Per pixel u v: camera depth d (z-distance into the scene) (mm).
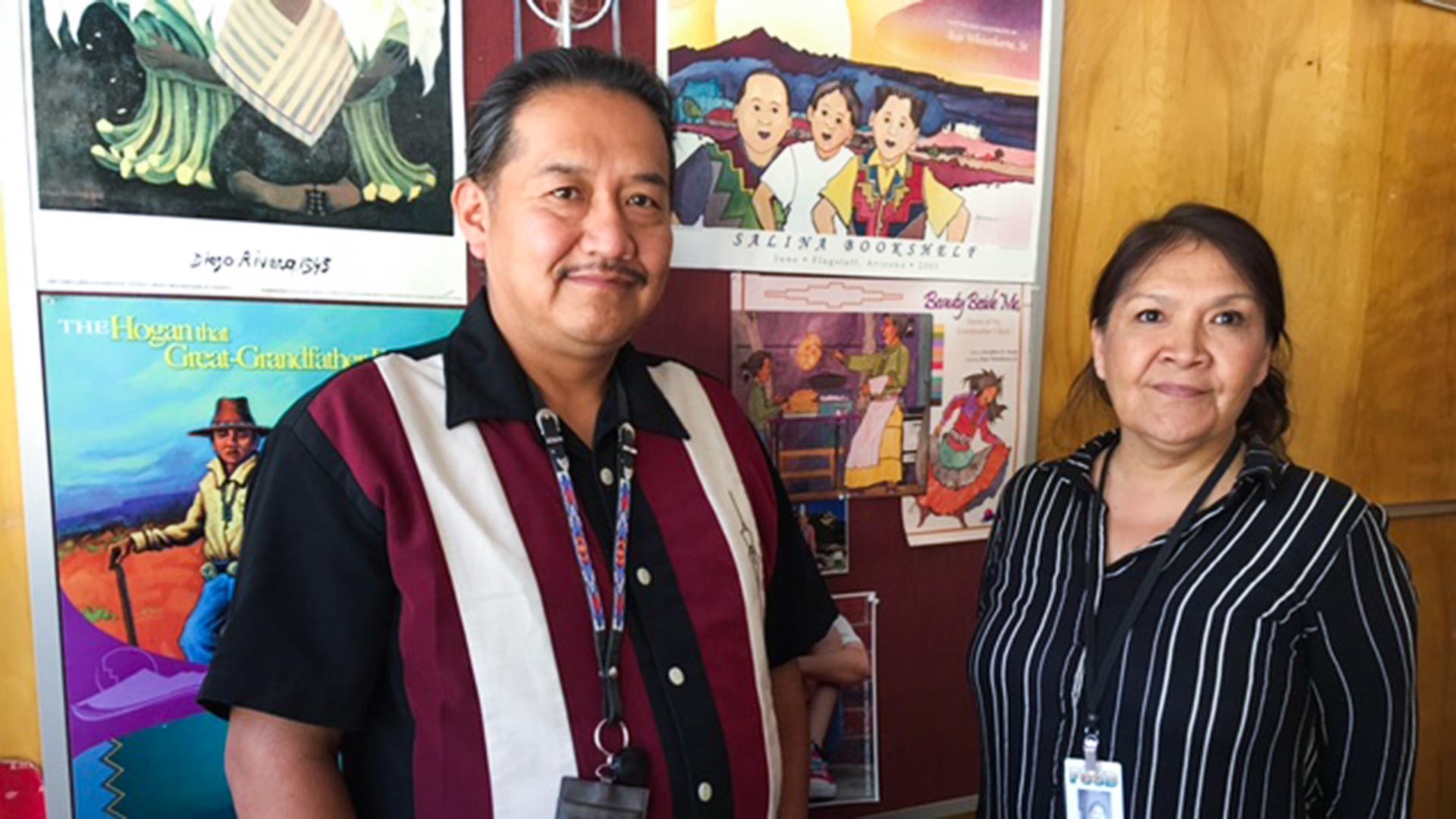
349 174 918
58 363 833
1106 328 959
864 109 1158
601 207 743
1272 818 846
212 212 870
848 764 1242
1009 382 1303
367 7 908
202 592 900
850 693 1237
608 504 792
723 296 1108
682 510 826
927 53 1188
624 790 698
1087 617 907
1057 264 1329
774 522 944
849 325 1186
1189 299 874
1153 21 1344
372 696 721
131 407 861
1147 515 941
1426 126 1599
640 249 771
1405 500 1713
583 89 755
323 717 664
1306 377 1559
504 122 757
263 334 900
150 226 850
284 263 900
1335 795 899
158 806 896
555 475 771
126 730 881
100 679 869
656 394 874
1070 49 1291
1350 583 834
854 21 1141
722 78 1073
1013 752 957
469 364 791
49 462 839
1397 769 857
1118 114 1338
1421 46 1564
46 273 821
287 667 654
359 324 938
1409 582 867
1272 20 1430
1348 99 1514
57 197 818
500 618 704
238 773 665
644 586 776
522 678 701
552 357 812
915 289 1222
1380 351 1629
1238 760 826
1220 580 852
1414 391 1681
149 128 840
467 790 683
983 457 1297
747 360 1129
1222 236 884
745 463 929
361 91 914
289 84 885
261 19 870
